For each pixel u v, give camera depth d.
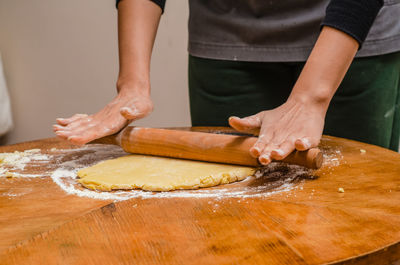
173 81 2.45
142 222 0.69
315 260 0.55
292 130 0.91
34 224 0.69
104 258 0.57
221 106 1.51
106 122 1.08
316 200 0.78
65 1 2.43
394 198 0.78
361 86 1.31
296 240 0.61
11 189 0.88
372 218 0.69
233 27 1.39
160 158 1.06
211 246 0.60
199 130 1.43
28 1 2.46
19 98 2.63
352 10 0.95
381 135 1.37
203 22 1.45
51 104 2.61
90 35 2.45
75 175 0.98
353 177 0.92
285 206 0.75
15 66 2.58
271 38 1.36
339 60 0.95
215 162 1.00
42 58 2.54
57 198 0.82
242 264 0.54
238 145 0.94
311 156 0.87
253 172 0.96
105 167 0.98
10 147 1.26
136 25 1.23
